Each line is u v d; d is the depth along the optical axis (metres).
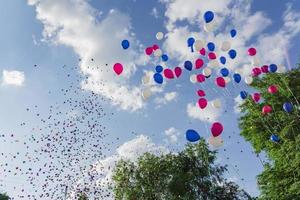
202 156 26.30
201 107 11.26
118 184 26.23
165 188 25.61
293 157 18.58
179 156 26.69
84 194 20.92
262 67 13.12
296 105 20.05
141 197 25.64
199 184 25.41
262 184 20.53
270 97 20.84
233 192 25.30
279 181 19.55
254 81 21.52
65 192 20.70
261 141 21.33
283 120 19.53
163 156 26.95
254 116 21.56
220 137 10.77
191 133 10.60
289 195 18.84
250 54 12.88
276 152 19.77
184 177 24.95
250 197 25.28
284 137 18.72
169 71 11.47
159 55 11.65
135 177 26.34
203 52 11.77
